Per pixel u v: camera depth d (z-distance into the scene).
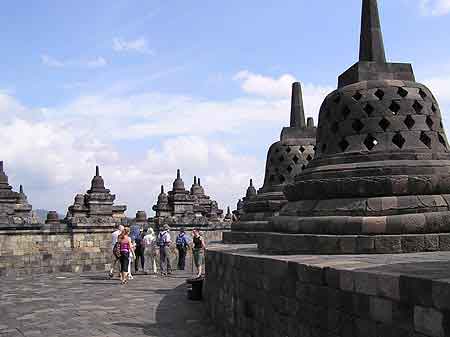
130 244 21.08
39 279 22.05
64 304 15.12
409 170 8.63
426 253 7.71
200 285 15.58
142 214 31.33
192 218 30.97
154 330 11.38
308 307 6.64
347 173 8.97
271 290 7.89
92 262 25.94
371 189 8.56
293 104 18.00
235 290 9.84
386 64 9.99
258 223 16.61
